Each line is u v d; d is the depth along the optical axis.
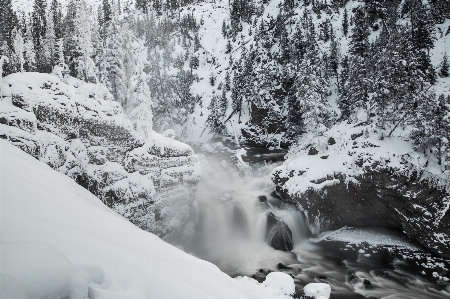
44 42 43.09
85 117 17.31
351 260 21.73
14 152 9.70
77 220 4.96
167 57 94.38
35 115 14.66
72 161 16.03
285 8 98.38
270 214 26.16
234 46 97.50
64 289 2.22
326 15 91.25
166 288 3.53
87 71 25.38
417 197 21.50
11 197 4.59
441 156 22.77
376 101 26.25
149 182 20.48
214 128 68.44
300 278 19.27
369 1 71.00
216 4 133.62
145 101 21.92
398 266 20.48
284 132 62.00
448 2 59.94
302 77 34.41
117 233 5.37
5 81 14.49
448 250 20.27
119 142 19.23
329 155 27.42
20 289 1.88
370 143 24.95
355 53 59.94
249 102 68.44
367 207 24.36
